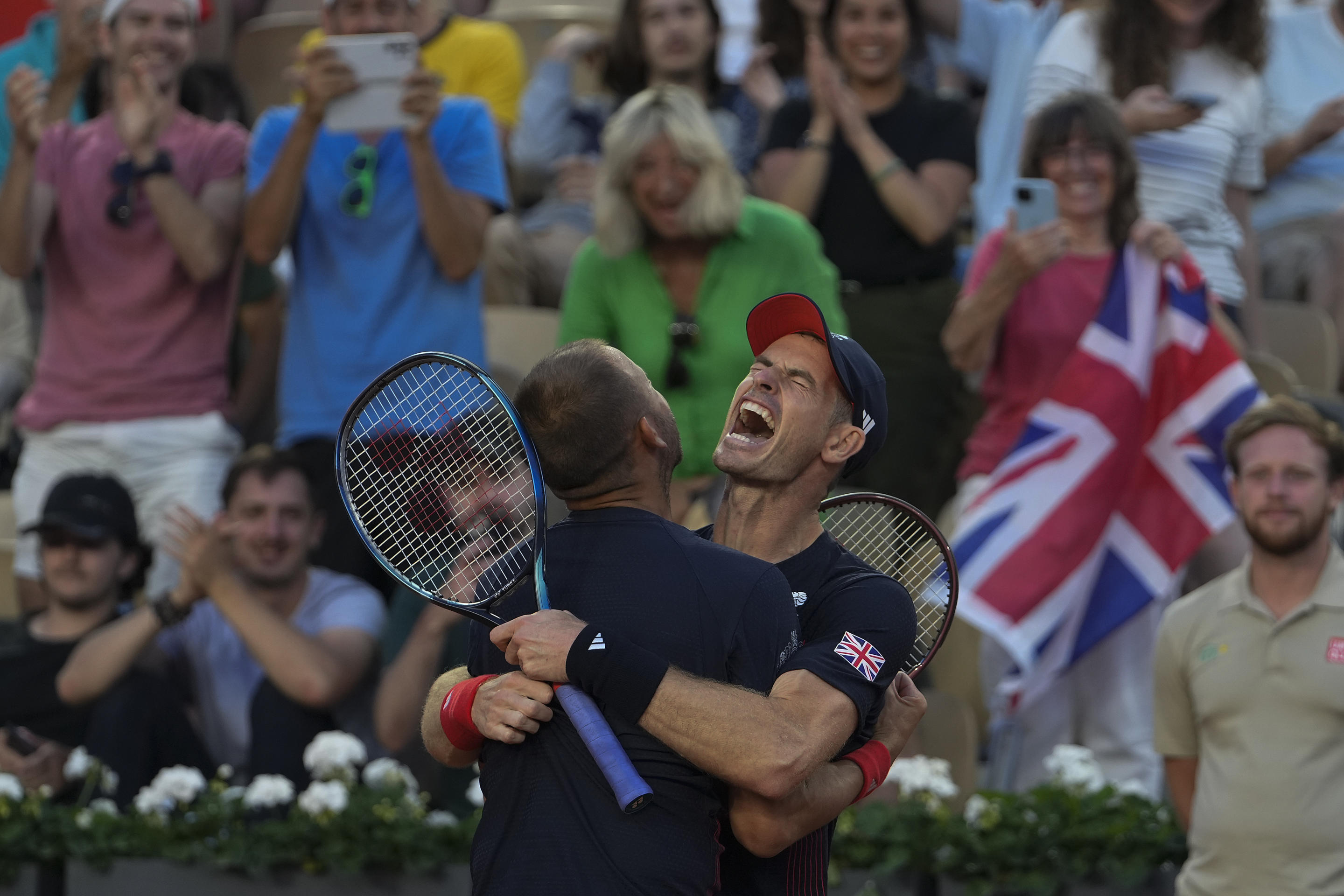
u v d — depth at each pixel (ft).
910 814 53.98
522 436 29.60
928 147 74.43
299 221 70.44
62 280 72.54
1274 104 89.76
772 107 83.97
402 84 66.49
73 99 78.43
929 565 36.19
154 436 71.10
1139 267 63.36
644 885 27.45
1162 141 72.95
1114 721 61.77
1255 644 48.67
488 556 33.86
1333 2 90.94
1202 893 48.55
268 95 102.99
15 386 84.07
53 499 64.80
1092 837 52.42
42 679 62.54
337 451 31.60
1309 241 88.53
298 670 59.82
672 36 79.20
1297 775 47.34
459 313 70.03
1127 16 73.31
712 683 27.71
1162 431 62.49
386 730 59.16
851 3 74.23
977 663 69.87
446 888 54.44
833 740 28.02
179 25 72.23
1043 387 63.67
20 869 56.29
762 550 31.22
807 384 30.91
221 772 59.11
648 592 28.73
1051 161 63.46
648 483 30.32
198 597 61.00
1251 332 77.92
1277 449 48.83
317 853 54.44
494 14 106.52
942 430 73.92
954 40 94.43
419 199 67.97
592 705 28.09
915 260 73.36
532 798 28.50
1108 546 61.82
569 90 87.56
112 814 56.39
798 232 64.23
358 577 69.15
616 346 64.44
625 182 62.69
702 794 28.43
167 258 71.77
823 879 31.19
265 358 77.71
